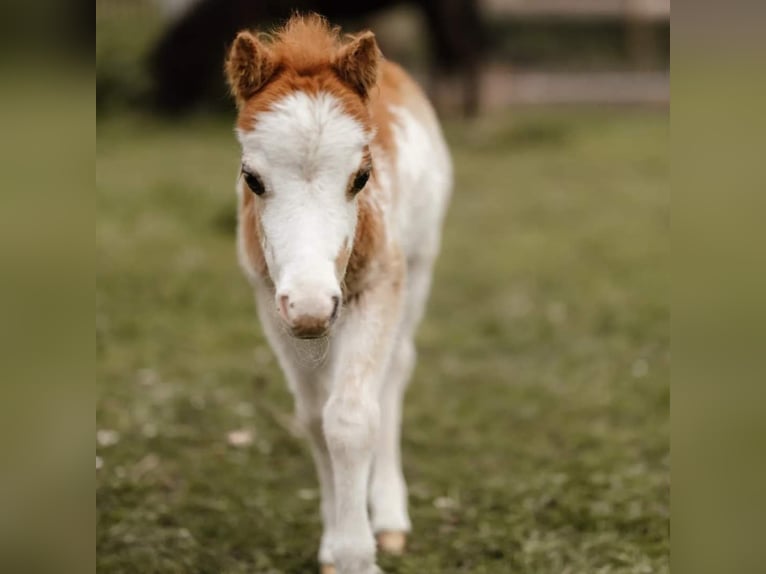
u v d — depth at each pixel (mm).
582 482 7684
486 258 13406
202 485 7629
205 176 16484
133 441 8242
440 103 23297
